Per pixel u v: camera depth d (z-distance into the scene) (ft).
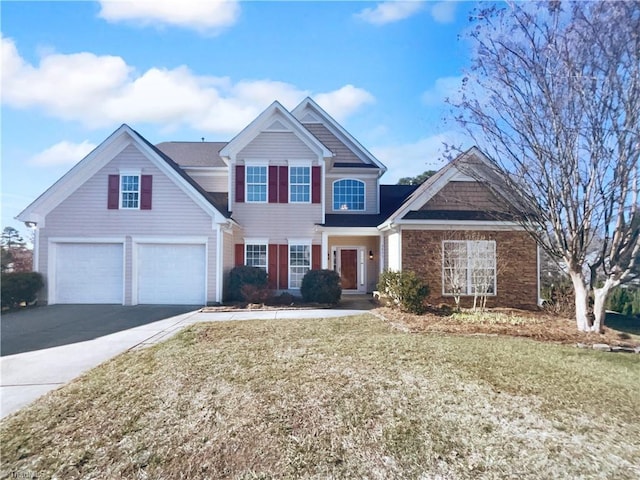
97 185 45.06
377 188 57.00
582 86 26.63
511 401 15.08
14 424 13.46
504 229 43.52
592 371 19.08
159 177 45.29
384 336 26.58
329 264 59.41
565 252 30.68
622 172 26.63
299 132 51.90
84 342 25.79
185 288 45.03
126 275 44.45
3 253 56.59
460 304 42.91
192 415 13.92
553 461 11.12
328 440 12.22
